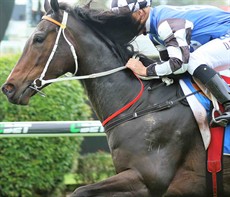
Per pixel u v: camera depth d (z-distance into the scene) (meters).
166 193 6.46
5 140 10.62
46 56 6.51
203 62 6.43
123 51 6.74
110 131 6.57
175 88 6.57
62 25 6.57
